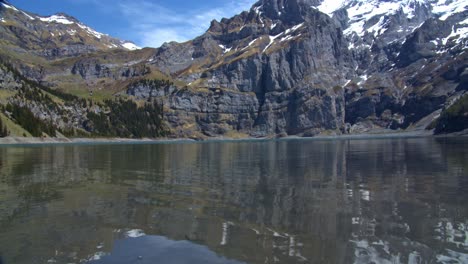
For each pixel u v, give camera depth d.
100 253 16.69
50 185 36.88
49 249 17.23
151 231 19.98
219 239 18.50
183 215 23.58
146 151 116.38
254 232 19.66
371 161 63.19
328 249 16.94
